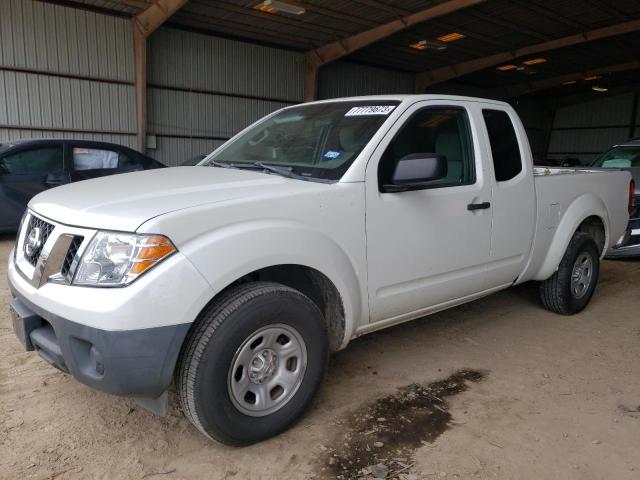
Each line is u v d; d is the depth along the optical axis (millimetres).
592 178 4680
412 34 17672
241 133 4012
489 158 3648
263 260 2469
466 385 3330
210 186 2717
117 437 2684
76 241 2352
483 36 18078
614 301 5172
